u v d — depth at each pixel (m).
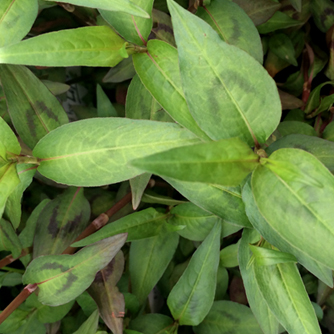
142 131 0.26
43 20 0.37
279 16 0.35
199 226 0.33
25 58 0.26
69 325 0.36
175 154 0.22
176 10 0.24
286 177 0.25
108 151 0.27
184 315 0.32
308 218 0.24
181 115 0.27
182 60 0.25
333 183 0.24
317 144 0.27
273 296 0.28
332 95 0.34
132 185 0.29
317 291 0.35
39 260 0.29
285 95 0.36
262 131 0.26
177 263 0.36
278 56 0.36
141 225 0.32
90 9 0.35
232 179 0.23
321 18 0.36
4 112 0.35
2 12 0.29
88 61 0.27
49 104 0.31
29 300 0.33
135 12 0.24
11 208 0.30
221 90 0.25
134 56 0.28
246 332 0.33
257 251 0.27
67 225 0.33
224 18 0.31
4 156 0.27
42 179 0.33
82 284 0.29
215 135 0.26
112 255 0.28
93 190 0.36
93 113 0.38
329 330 0.35
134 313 0.33
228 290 0.37
